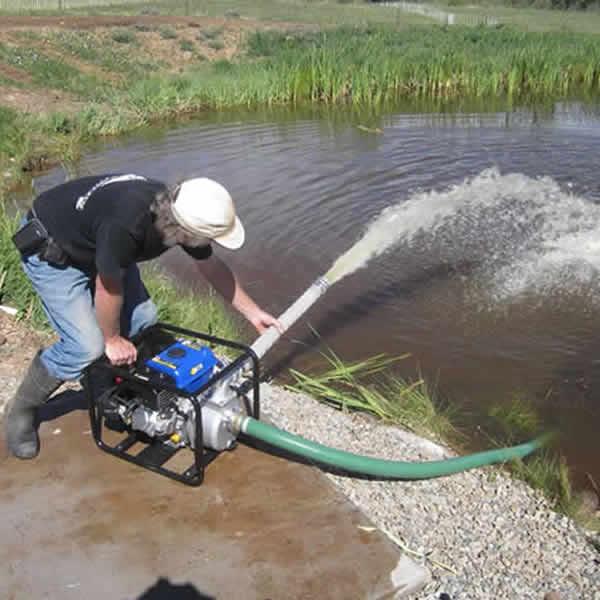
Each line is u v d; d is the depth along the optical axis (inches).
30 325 192.2
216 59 804.6
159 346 135.5
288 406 168.9
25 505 122.5
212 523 118.9
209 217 107.0
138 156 430.3
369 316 226.2
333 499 124.7
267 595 105.9
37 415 145.1
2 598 105.0
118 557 112.2
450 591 112.4
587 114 538.3
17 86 589.9
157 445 135.6
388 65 628.7
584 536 132.1
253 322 136.6
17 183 381.4
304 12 1294.3
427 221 302.4
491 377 193.6
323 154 415.5
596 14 1389.0
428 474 138.3
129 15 1010.7
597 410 179.5
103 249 105.9
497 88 643.5
